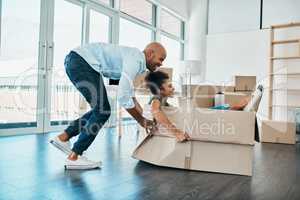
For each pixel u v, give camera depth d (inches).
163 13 244.8
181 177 70.7
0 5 124.0
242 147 76.1
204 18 255.3
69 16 157.6
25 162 79.1
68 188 59.1
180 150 79.0
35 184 60.6
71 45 158.7
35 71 138.9
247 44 238.4
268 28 229.1
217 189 62.2
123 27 201.0
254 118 74.9
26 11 134.3
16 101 131.9
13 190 56.4
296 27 213.6
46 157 86.0
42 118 143.0
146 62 76.7
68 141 78.9
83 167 74.8
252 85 176.6
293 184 67.7
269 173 78.8
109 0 186.2
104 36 182.9
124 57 73.6
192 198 56.0
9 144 106.1
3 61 126.0
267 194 59.8
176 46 269.6
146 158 82.5
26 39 134.6
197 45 256.8
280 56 215.9
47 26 143.8
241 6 242.2
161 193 58.3
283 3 225.1
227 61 246.7
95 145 112.3
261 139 153.3
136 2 211.9
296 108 195.8
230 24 246.8
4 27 125.9
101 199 53.7
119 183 64.0
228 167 75.9
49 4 144.5
